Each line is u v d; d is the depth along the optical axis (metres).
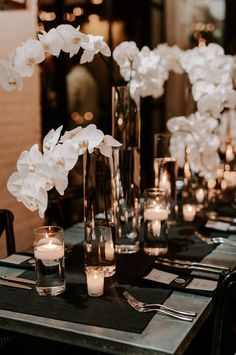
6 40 2.81
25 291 1.52
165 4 5.24
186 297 1.46
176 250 1.93
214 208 2.58
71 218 3.82
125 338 1.21
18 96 2.94
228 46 5.43
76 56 4.44
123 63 2.11
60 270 1.48
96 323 1.29
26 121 3.02
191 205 2.37
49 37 1.57
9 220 2.05
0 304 1.42
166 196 1.89
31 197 1.43
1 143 2.81
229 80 2.29
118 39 4.71
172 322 1.30
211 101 2.23
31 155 1.43
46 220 3.19
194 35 5.49
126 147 1.92
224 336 1.36
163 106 5.30
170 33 5.34
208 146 2.46
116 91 1.91
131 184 1.87
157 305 1.38
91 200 1.65
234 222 2.32
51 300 1.44
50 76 4.28
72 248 1.96
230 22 5.38
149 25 5.03
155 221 1.85
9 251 2.06
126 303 1.42
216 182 2.72
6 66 1.52
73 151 1.42
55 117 4.35
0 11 2.74
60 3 4.32
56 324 1.28
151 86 2.28
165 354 1.14
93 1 4.57
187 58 2.42
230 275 1.31
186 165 2.37
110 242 1.62
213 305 1.44
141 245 2.00
